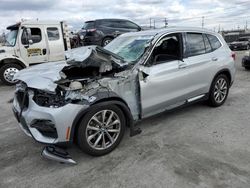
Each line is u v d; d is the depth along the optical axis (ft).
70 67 10.45
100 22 39.27
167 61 12.61
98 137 10.19
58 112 9.11
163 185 8.39
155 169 9.34
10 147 11.70
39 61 29.55
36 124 9.68
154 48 12.07
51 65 12.14
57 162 10.21
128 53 12.51
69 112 9.20
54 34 30.35
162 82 12.16
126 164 9.79
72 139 9.50
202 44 14.87
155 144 11.38
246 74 28.84
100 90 10.02
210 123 13.73
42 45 29.45
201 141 11.54
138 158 10.19
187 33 13.96
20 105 10.77
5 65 27.14
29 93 9.93
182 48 13.46
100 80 10.18
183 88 13.47
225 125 13.39
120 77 10.67
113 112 10.43
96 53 10.52
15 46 27.78
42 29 29.32
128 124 11.30
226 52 16.29
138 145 11.32
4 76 27.25
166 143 11.45
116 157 10.34
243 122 13.75
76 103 9.38
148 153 10.57
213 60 15.12
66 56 12.41
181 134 12.39
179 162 9.75
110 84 10.32
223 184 8.31
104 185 8.55
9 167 9.96
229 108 16.20
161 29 13.69
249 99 18.20
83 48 11.43
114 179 8.87
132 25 42.52
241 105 16.78
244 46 86.02
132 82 11.08
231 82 17.03
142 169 9.39
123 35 15.33
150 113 12.23
